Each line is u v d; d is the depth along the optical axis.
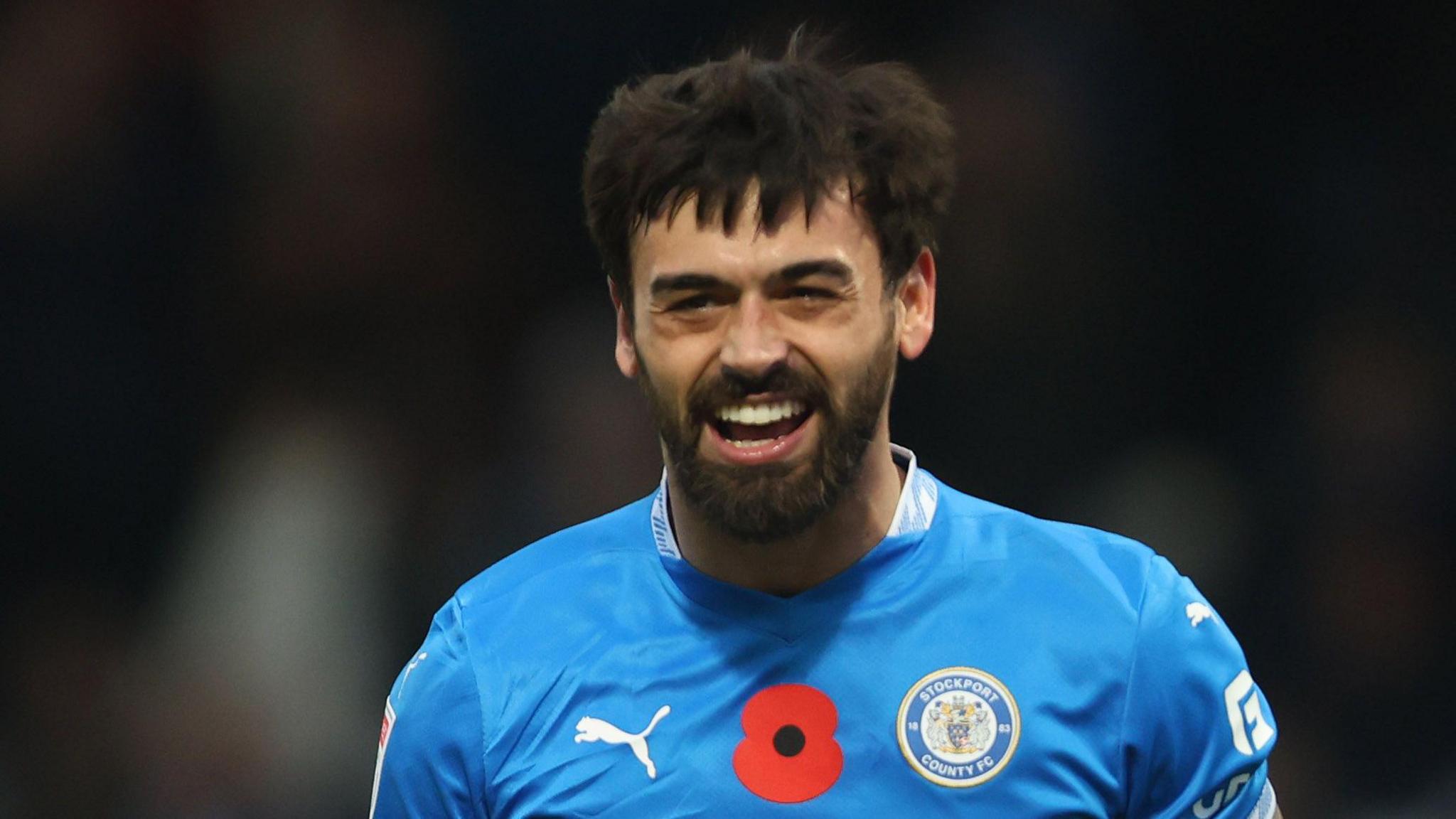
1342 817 23.52
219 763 22.45
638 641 10.58
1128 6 27.20
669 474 10.54
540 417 24.91
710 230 9.77
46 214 25.86
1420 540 24.73
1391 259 26.55
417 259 25.98
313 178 26.19
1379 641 24.16
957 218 25.50
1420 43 27.14
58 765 23.20
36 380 25.16
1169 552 24.52
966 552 10.66
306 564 23.28
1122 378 25.48
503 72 27.27
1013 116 26.12
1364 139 27.03
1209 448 25.39
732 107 9.91
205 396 25.45
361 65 26.70
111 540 24.77
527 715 10.49
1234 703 10.48
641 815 10.16
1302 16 27.09
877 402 10.16
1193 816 10.39
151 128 26.39
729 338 9.77
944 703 10.16
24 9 26.56
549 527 23.84
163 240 26.11
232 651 22.98
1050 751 10.04
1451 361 25.89
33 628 24.14
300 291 25.56
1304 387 25.72
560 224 26.92
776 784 10.09
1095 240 25.94
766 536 10.11
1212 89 27.02
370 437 24.55
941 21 27.17
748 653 10.40
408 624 23.34
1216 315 26.12
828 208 9.84
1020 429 25.08
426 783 10.70
